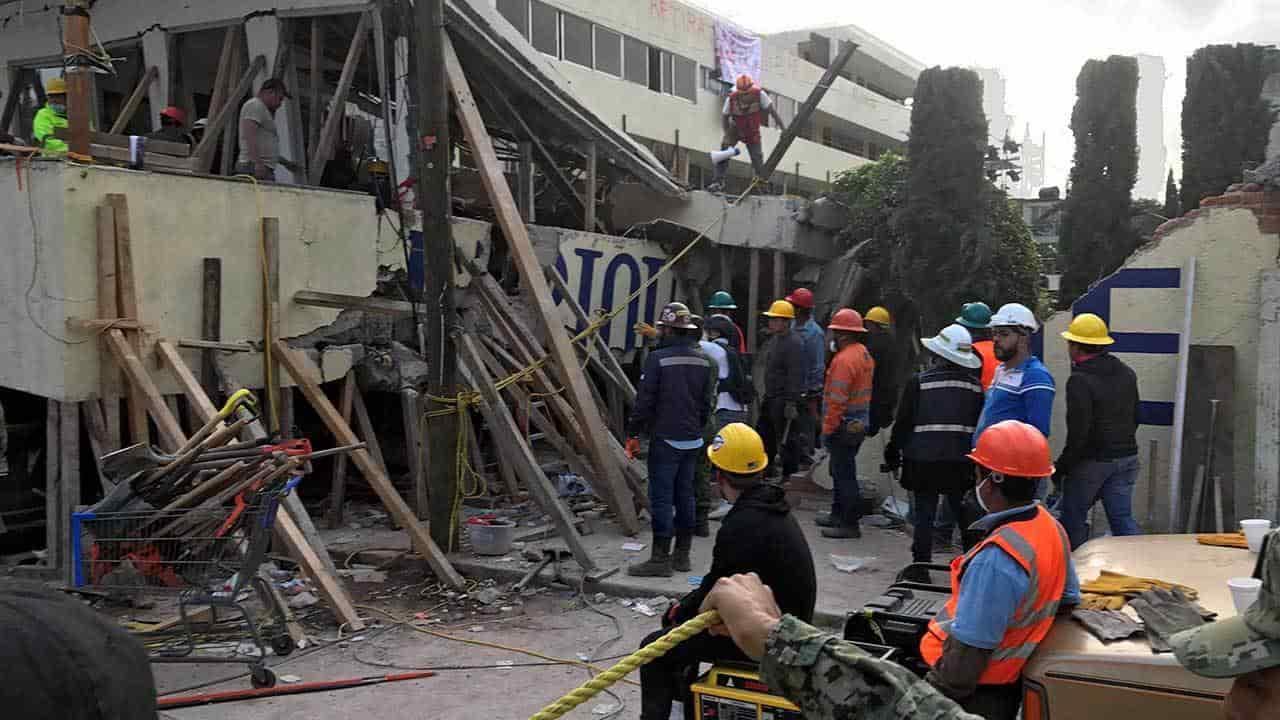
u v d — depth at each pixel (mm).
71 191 6480
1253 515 7293
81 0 7027
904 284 11633
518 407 8953
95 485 7887
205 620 5562
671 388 6586
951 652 2992
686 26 27469
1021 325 5984
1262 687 1874
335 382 8938
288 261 7969
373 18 9797
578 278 11375
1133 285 7934
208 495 5062
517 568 6855
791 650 1498
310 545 6449
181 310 7164
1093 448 6348
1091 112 16984
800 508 9219
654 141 26406
